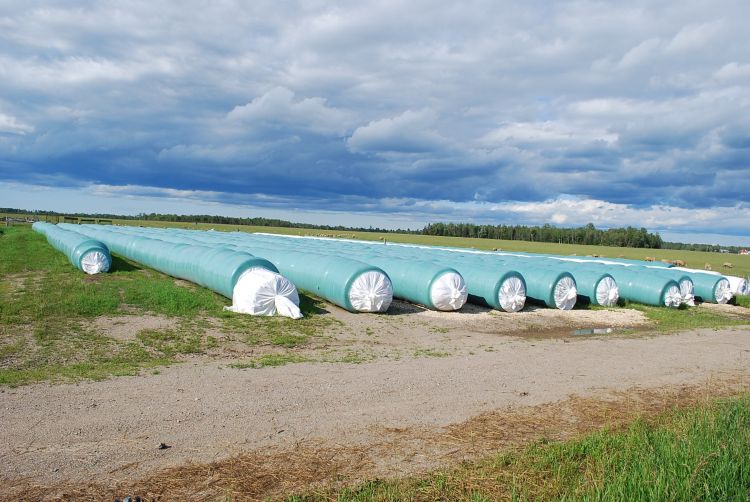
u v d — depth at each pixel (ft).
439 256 100.32
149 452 21.02
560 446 22.41
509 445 23.17
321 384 31.30
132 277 77.30
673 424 25.55
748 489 19.57
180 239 129.39
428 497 18.28
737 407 27.58
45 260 91.56
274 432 23.58
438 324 57.16
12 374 30.91
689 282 86.74
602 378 35.42
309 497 17.98
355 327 52.54
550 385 33.14
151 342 41.16
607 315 69.92
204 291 67.36
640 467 19.71
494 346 46.29
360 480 19.38
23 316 46.57
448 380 33.40
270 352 40.98
